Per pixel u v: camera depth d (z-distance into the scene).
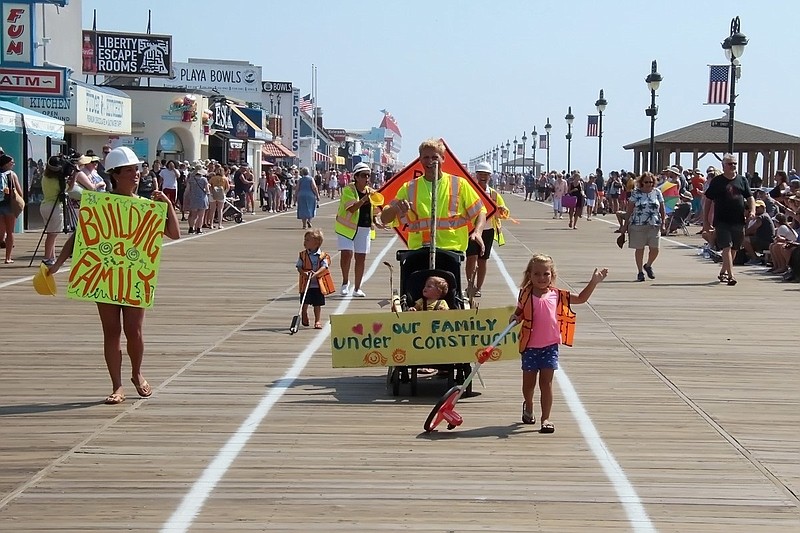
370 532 5.88
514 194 105.88
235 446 7.60
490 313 9.05
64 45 37.03
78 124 35.47
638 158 60.00
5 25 27.61
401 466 7.14
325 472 6.99
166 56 53.84
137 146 49.44
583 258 23.89
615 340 12.47
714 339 12.59
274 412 8.66
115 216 8.85
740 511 6.28
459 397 8.70
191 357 11.08
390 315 9.12
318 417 8.51
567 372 10.48
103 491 6.55
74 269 8.77
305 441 7.76
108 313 8.91
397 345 9.12
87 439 7.75
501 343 9.00
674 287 18.09
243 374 10.20
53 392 9.31
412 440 7.82
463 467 7.13
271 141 72.69
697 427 8.29
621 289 17.77
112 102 40.25
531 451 7.54
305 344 11.94
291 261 22.19
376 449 7.56
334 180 69.56
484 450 7.56
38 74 27.66
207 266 21.00
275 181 47.44
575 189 36.44
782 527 6.01
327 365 10.70
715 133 50.88
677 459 7.37
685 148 51.88
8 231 20.20
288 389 9.54
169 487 6.64
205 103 53.44
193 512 6.18
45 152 29.91
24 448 7.50
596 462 7.28
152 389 9.45
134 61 53.41
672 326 13.61
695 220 37.12
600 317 14.40
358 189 16.05
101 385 9.62
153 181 31.83
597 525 6.02
